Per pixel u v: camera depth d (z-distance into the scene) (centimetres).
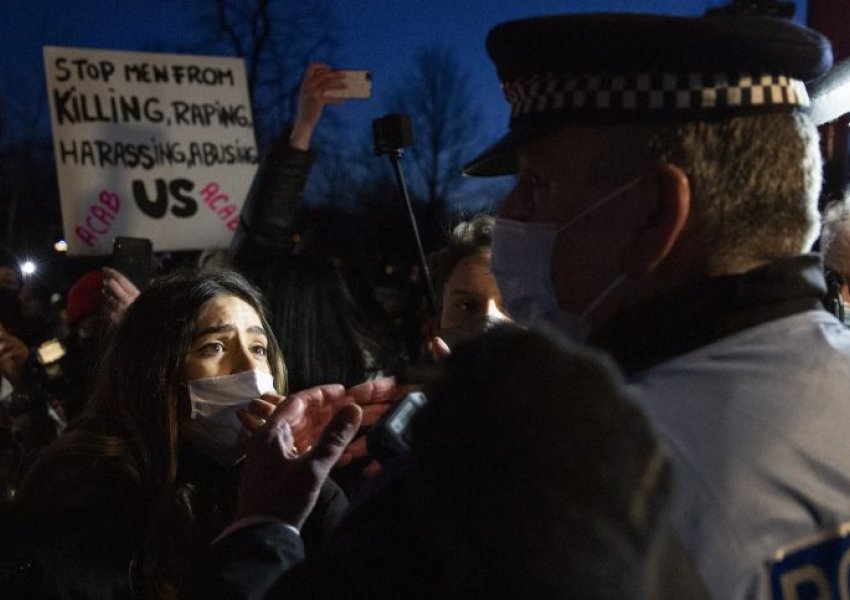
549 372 71
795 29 102
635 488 70
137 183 485
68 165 474
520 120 112
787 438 90
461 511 70
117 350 195
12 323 498
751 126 101
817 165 107
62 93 476
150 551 180
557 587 67
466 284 254
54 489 180
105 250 478
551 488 68
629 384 96
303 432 143
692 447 90
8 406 360
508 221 119
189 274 206
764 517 87
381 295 621
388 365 309
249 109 512
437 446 73
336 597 83
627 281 106
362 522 90
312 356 288
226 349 198
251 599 108
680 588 82
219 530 188
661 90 102
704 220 101
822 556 88
